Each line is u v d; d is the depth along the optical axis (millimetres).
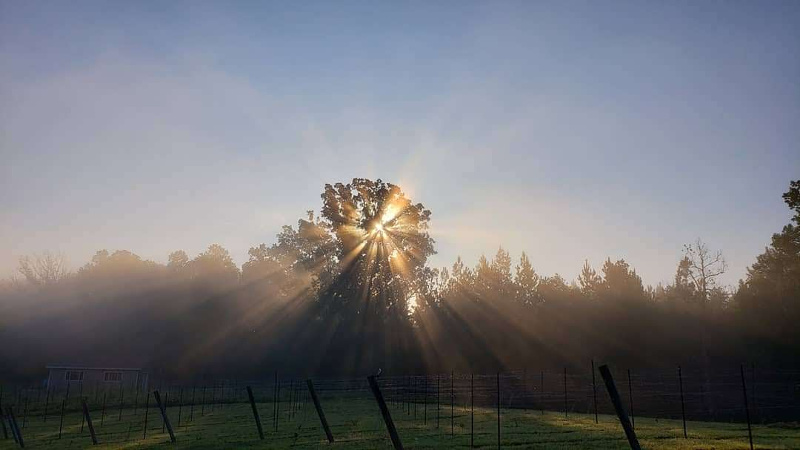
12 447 26297
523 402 38312
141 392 57188
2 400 51906
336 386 58844
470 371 61094
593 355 55594
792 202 45344
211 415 37062
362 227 73562
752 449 16094
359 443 19844
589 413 33219
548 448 17734
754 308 49125
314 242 77875
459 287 66625
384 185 73625
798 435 20172
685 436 19828
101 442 25547
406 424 26484
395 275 73125
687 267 53281
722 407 30891
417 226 75250
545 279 63250
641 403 33500
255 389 58656
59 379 67000
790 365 46406
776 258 51469
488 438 20516
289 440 21688
